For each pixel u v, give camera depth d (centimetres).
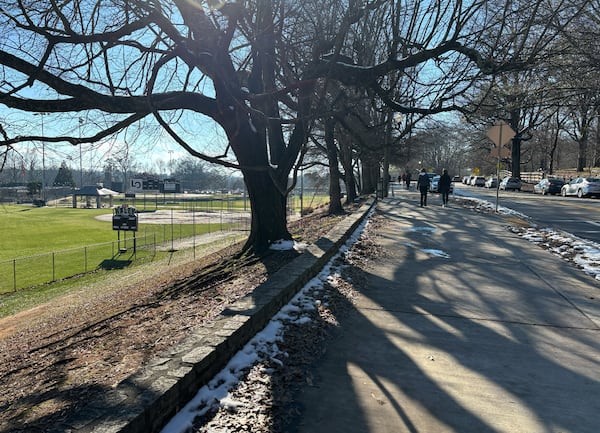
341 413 332
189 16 821
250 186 1063
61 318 1180
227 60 861
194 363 339
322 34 917
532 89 1347
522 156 8650
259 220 1077
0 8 748
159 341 553
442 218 1692
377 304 611
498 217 1730
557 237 1175
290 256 949
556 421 324
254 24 863
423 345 469
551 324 536
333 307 588
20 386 528
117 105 851
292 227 1955
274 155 1112
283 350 443
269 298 518
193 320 612
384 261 897
